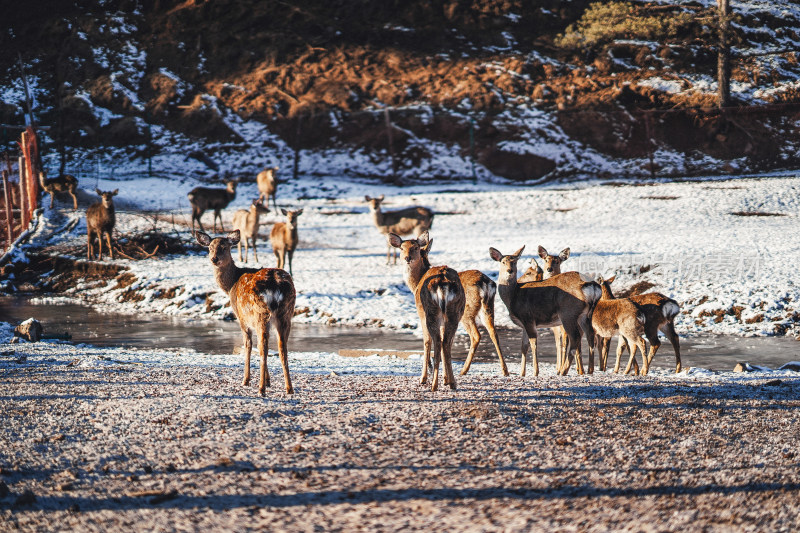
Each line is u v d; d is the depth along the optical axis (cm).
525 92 15025
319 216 10881
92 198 11606
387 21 17262
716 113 13512
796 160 12650
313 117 14888
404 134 14262
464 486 1659
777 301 5828
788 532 1405
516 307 3622
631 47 15588
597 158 13350
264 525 1445
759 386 2927
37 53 17012
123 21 17562
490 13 17138
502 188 12606
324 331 5794
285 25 17088
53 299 7562
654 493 1620
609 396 2639
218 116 15075
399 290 6969
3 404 2484
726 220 9269
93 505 1555
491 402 2475
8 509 1535
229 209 11331
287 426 2150
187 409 2358
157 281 7425
